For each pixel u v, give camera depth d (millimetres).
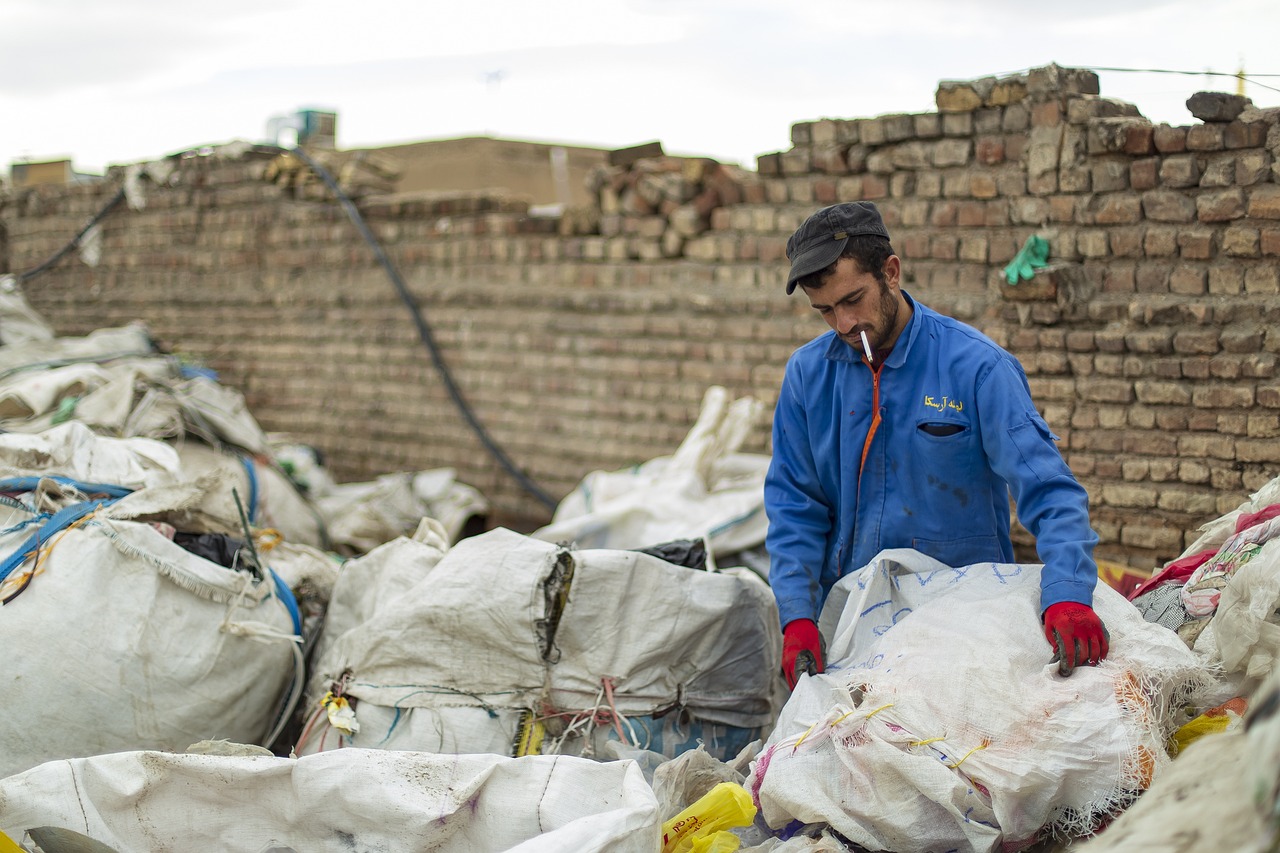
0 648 2748
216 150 7105
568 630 2830
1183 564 2824
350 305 6602
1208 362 4000
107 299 7770
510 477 6035
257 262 7023
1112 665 2205
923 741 2156
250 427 5047
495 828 2152
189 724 2902
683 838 2203
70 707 2758
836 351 2598
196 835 2221
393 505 5457
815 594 2740
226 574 3010
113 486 3387
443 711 2799
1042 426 2422
